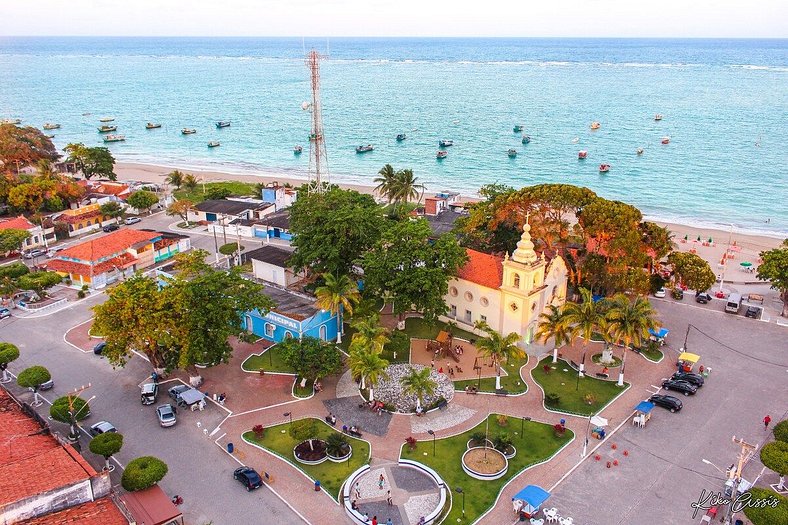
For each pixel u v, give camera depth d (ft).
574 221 440.45
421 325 276.41
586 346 262.88
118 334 211.00
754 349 258.78
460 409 216.13
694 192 551.59
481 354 252.42
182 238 380.58
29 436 170.71
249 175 638.94
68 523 137.49
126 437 200.03
